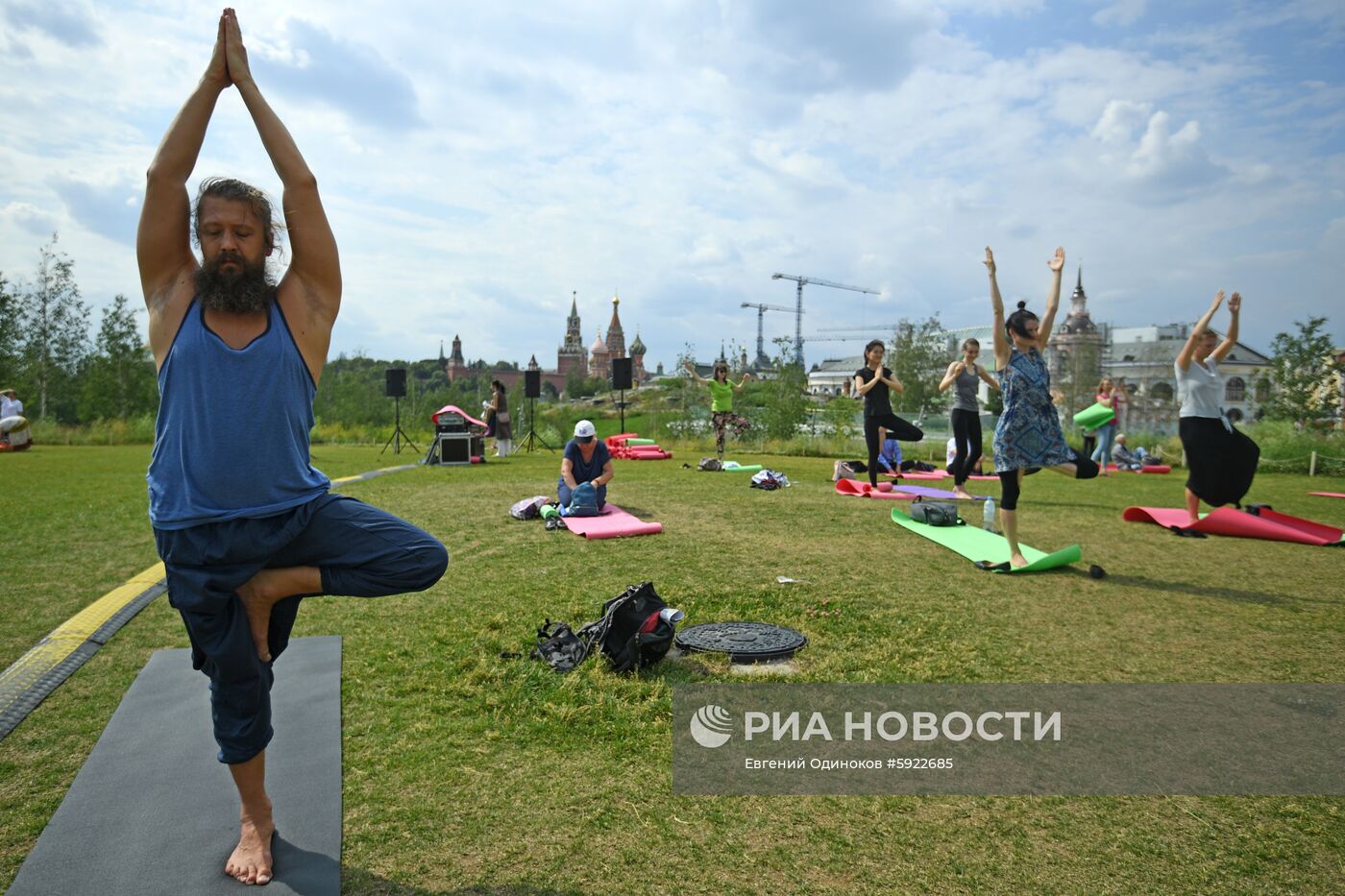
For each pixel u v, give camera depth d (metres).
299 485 2.15
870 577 5.50
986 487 11.52
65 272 35.88
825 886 2.16
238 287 2.09
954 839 2.39
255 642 2.16
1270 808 2.57
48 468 14.48
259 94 2.27
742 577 5.45
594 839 2.38
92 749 2.97
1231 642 4.16
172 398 2.07
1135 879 2.20
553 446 22.95
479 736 3.07
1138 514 8.16
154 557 6.16
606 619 3.80
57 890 2.14
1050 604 4.87
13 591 5.11
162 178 2.13
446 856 2.30
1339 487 12.30
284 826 2.44
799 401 21.02
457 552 6.31
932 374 67.44
